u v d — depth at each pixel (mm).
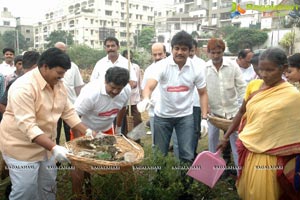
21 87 2455
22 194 2682
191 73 3348
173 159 3209
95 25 62656
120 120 3760
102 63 5109
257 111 2518
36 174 2703
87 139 2777
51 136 2746
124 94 3246
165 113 3443
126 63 5129
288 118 2408
